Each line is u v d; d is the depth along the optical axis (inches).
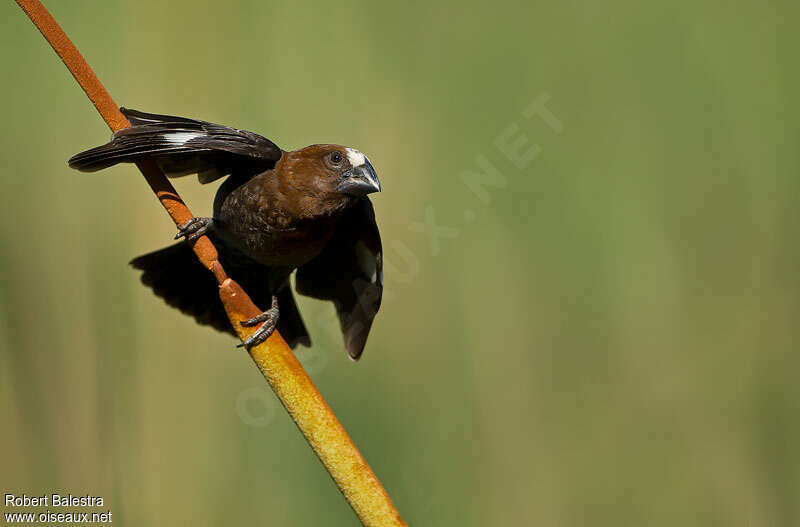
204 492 344.8
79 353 348.5
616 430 371.9
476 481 359.6
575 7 406.0
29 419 333.7
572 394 377.4
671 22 404.5
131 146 236.5
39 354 343.6
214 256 239.1
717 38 402.3
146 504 339.9
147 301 360.5
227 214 301.6
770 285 383.2
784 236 386.3
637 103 401.4
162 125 251.4
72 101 385.1
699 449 372.2
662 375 379.9
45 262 357.4
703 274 388.8
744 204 390.9
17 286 348.2
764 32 399.9
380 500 206.7
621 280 387.2
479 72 400.8
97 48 384.8
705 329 384.2
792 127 392.8
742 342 379.9
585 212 391.2
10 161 368.8
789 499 361.4
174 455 347.3
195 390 356.2
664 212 393.7
